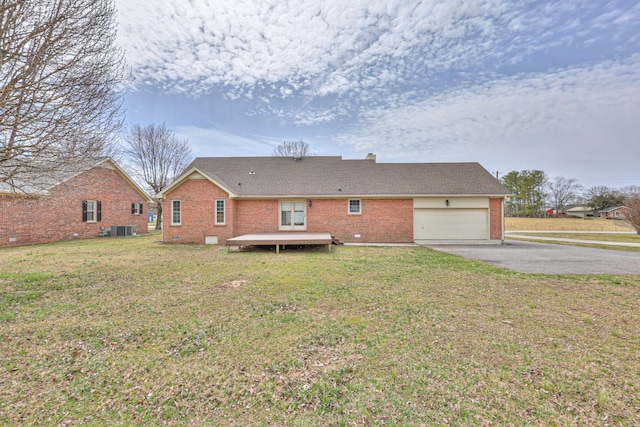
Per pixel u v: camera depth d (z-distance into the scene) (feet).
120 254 38.96
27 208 52.54
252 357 11.50
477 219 55.42
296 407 8.57
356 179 59.62
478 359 11.21
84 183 63.00
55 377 10.08
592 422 7.85
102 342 12.78
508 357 11.37
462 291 20.76
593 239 67.10
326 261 33.50
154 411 8.43
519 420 7.91
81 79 18.11
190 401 8.89
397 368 10.59
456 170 62.75
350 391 9.28
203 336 13.39
